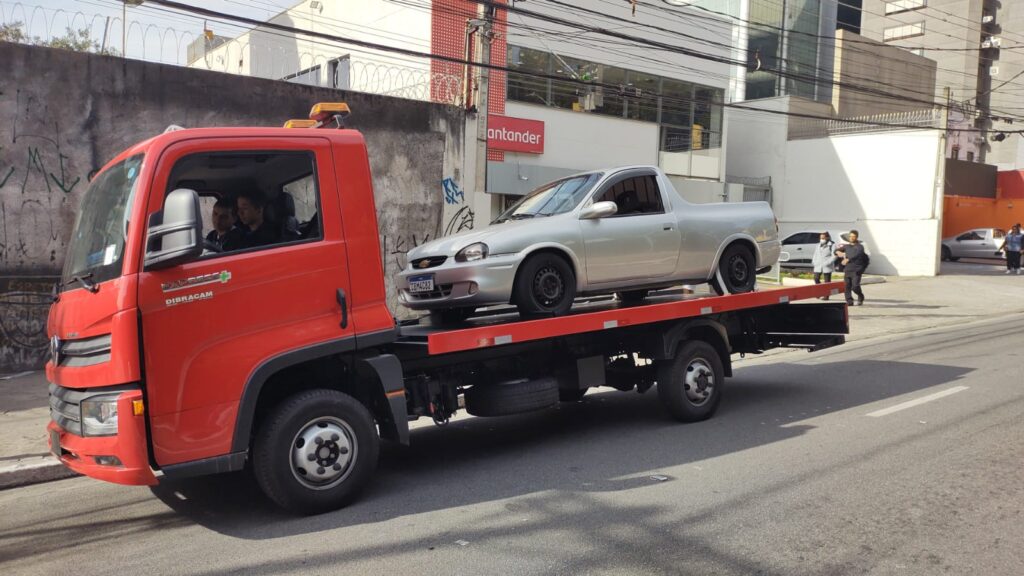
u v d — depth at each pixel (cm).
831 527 464
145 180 452
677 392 742
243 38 2461
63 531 505
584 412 844
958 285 2450
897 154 2889
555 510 507
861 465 596
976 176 3812
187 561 438
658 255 735
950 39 5966
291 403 500
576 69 2258
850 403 842
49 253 1034
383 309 536
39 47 1015
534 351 682
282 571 416
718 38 2708
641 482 566
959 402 830
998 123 5891
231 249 490
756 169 3331
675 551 430
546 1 2145
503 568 411
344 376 556
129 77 1085
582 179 738
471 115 1480
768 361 1201
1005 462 599
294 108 1247
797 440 681
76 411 460
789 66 3509
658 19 2492
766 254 839
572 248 670
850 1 4775
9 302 1002
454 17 1956
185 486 595
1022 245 2780
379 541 458
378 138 1352
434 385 619
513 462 638
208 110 1157
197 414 462
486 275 616
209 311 466
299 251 500
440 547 445
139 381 444
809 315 909
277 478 490
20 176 1009
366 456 527
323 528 485
